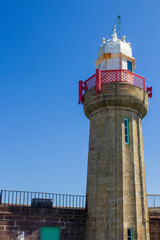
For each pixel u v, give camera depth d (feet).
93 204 72.90
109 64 83.20
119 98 76.18
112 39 86.43
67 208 76.38
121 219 67.77
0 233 63.10
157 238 75.46
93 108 80.12
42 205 70.38
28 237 65.46
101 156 75.20
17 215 65.31
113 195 70.18
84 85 84.79
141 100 79.10
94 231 70.33
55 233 68.54
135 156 75.41
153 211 76.84
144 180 76.84
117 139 74.64
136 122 78.95
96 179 74.23
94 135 79.05
